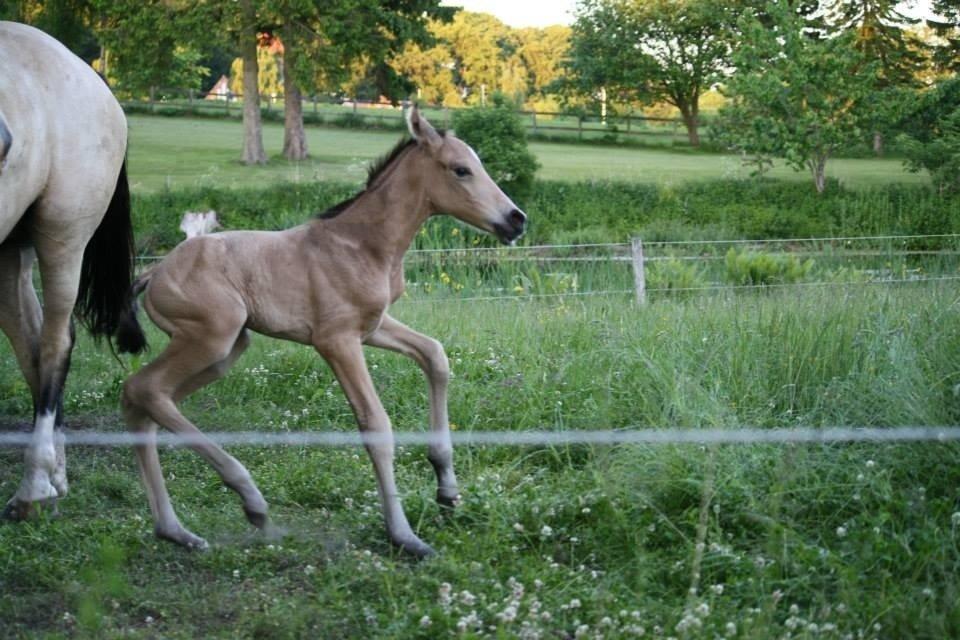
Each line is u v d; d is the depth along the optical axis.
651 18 47.41
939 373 5.50
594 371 6.59
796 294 8.03
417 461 5.73
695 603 3.77
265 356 7.65
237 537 4.77
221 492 5.46
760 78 29.33
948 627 3.69
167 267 4.63
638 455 5.07
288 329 4.67
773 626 3.69
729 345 6.45
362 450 5.99
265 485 5.42
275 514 5.09
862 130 30.23
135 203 24.08
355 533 4.79
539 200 26.61
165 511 4.67
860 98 29.30
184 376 4.62
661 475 4.88
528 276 13.18
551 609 3.91
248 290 4.62
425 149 4.76
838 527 4.43
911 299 7.17
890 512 4.49
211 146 39.22
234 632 3.84
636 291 10.92
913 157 29.06
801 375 6.04
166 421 4.59
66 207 5.24
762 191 28.84
